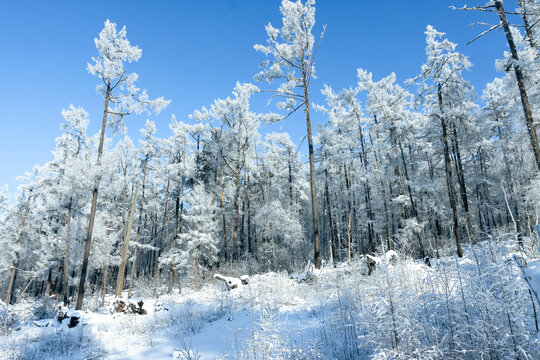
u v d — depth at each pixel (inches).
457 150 746.2
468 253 135.7
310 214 1423.5
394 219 1018.1
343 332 202.5
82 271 542.9
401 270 154.9
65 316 446.6
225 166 1032.2
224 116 984.3
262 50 614.5
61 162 911.0
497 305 118.2
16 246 1011.3
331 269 394.6
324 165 931.3
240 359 184.5
